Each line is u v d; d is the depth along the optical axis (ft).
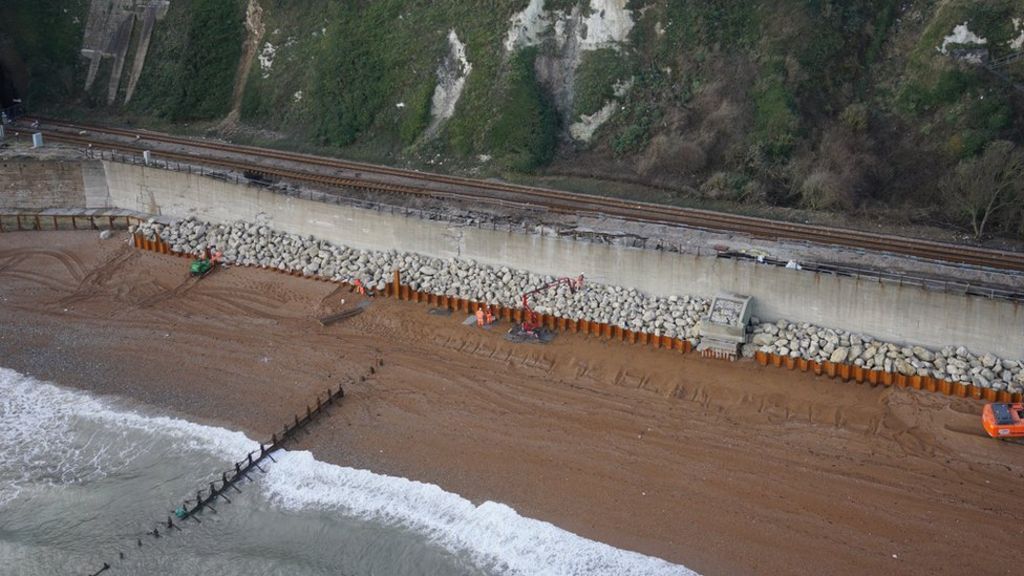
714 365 153.48
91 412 150.41
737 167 187.62
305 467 136.05
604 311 163.32
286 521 127.03
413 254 181.47
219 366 160.56
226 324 172.86
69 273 191.31
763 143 187.11
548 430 141.08
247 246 192.13
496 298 170.40
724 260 156.46
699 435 138.41
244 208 195.93
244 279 186.29
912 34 195.11
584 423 142.20
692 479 129.90
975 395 140.56
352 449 139.33
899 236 164.55
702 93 199.11
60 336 171.12
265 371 158.61
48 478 137.08
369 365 158.92
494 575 116.67
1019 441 131.23
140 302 181.06
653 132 199.21
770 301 155.84
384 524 125.49
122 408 151.12
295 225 191.72
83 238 203.72
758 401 144.77
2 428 147.02
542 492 129.18
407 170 203.31
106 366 162.09
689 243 164.25
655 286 163.12
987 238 164.35
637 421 142.10
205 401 151.84
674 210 177.37
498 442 139.03
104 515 130.21
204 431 144.77
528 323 165.99
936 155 179.01
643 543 120.06
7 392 155.53
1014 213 163.84
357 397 150.61
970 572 112.98
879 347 147.54
